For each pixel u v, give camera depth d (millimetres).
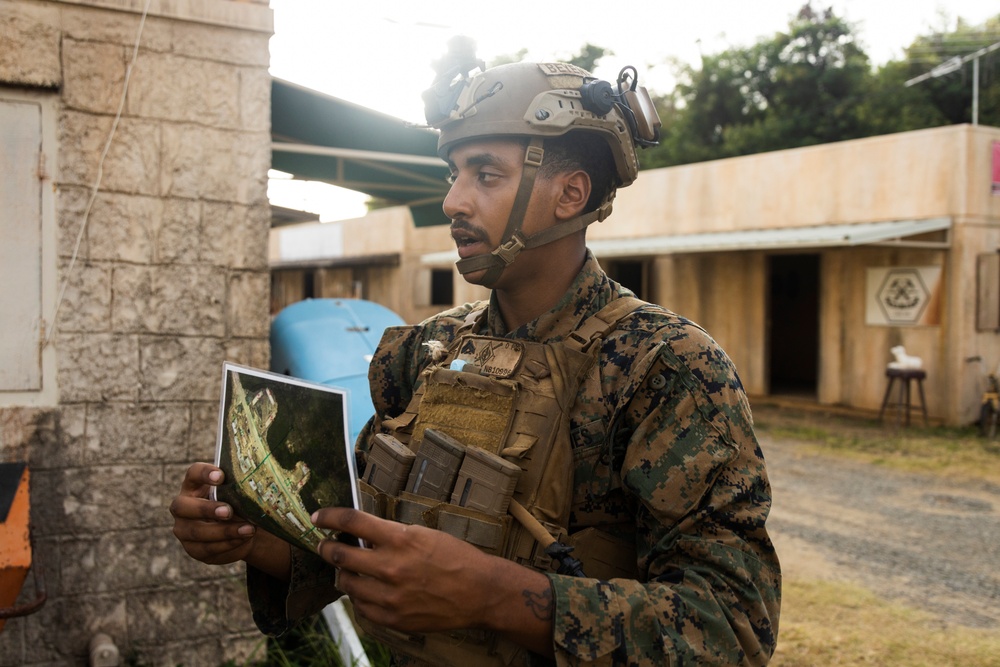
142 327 3221
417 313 17828
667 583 1014
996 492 7230
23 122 3008
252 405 1092
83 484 3160
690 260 13250
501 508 1062
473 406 1179
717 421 1065
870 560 5441
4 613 2428
